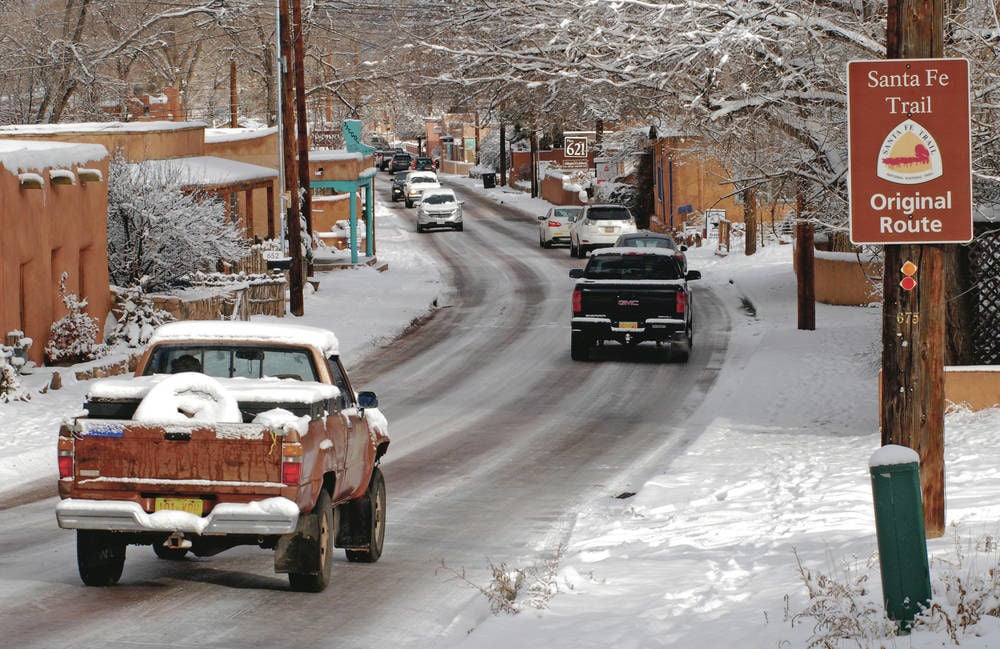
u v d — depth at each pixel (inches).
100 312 1405.0
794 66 910.4
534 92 1075.3
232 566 567.8
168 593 508.7
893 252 511.8
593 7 888.9
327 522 513.0
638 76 927.0
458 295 2098.9
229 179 2074.3
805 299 1552.7
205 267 1807.3
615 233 2598.4
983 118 863.7
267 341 537.0
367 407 562.9
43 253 1230.9
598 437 1006.4
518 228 3503.9
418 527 686.5
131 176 1598.2
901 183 493.7
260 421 467.2
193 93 4217.5
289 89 1800.0
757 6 880.9
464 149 6422.2
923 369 513.3
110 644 429.4
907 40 494.3
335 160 2438.5
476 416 1114.7
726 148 1013.8
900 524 373.7
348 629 459.8
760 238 2596.0
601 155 3654.0
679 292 1362.0
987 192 970.1
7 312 1149.1
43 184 1184.8
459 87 1076.5
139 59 3540.8
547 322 1758.1
